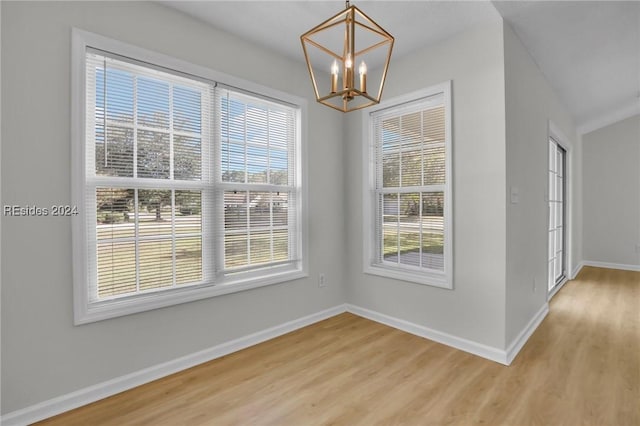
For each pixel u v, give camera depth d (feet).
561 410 5.76
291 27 7.95
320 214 10.50
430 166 9.17
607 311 11.23
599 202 18.71
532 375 6.97
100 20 6.18
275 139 9.41
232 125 8.38
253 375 7.10
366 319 10.59
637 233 17.66
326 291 10.72
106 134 6.39
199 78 7.58
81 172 5.98
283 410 5.89
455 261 8.44
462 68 8.23
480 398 6.17
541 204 10.50
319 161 10.46
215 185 8.02
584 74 11.10
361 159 10.77
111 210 6.49
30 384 5.51
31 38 5.49
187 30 7.39
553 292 13.19
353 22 4.22
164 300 7.02
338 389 6.55
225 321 8.14
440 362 7.62
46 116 5.65
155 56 6.82
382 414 5.75
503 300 7.57
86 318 6.03
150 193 7.02
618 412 5.68
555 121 12.79
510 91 7.84
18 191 5.40
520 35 8.32
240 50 8.40
